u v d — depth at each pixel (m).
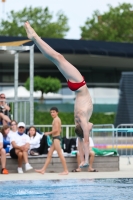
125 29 152.00
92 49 104.31
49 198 26.52
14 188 30.28
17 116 47.78
